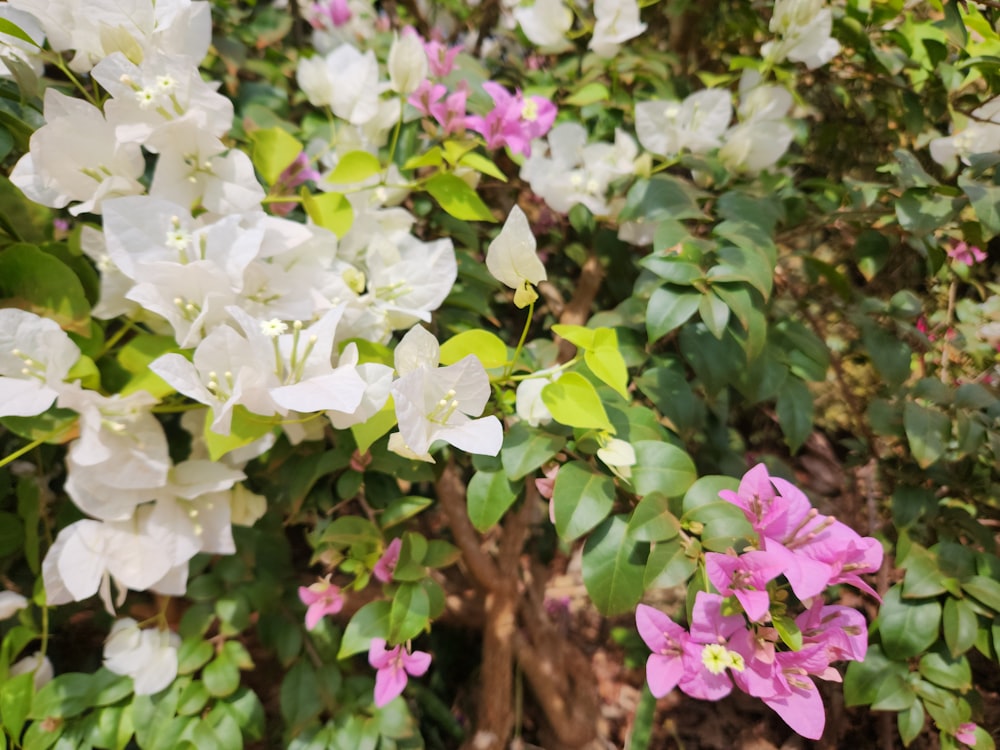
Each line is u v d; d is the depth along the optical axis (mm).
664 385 348
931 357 472
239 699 349
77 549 303
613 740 536
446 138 396
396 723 359
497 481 301
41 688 342
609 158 398
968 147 397
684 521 271
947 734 345
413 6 533
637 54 437
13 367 274
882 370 375
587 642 608
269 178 328
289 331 296
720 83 413
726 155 390
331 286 318
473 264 412
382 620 335
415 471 350
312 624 352
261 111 422
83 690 338
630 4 391
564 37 436
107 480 292
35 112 321
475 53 557
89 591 300
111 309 296
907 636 338
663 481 281
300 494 354
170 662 344
